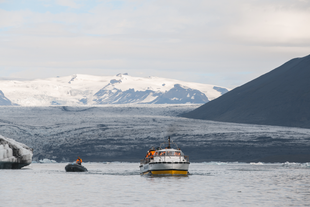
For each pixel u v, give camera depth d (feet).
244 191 197.98
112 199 167.73
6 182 251.39
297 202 159.02
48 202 159.33
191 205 151.43
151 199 167.63
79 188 214.28
